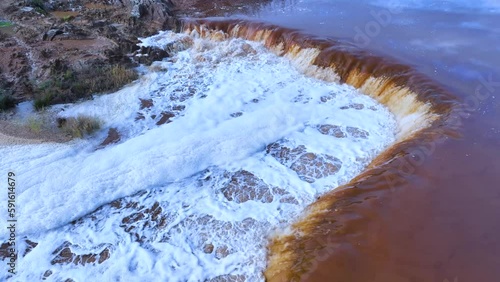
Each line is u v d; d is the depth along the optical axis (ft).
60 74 45.65
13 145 34.94
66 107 40.93
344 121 38.55
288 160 34.14
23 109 40.06
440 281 21.53
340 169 32.73
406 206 26.21
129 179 31.89
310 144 35.73
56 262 25.88
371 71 42.88
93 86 44.09
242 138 36.45
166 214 29.19
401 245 23.59
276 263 24.30
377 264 22.54
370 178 28.99
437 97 36.65
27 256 26.17
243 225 27.84
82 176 31.96
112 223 28.63
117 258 26.02
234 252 25.91
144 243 27.04
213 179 32.32
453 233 24.30
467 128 32.83
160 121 39.63
